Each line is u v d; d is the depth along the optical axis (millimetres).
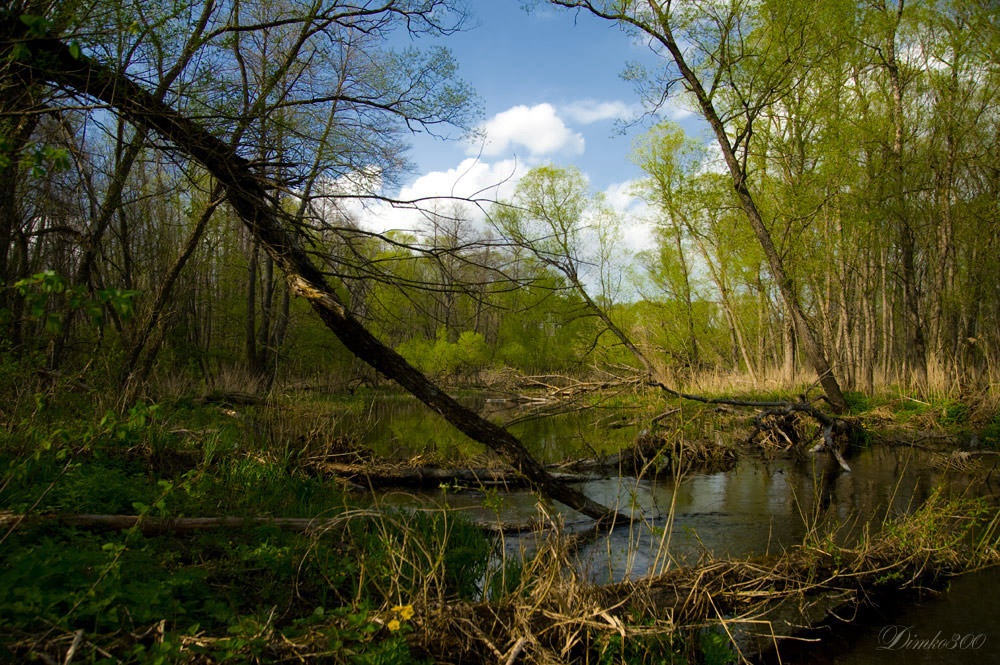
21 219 9688
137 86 5012
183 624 3070
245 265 18875
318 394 17609
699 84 12930
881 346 25297
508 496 8133
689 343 22625
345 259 5801
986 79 15305
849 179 15992
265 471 6965
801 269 17328
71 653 2146
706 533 6336
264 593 3723
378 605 3645
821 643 3967
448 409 5574
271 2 7590
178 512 4898
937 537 4965
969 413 13242
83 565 3072
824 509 7266
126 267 11891
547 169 18500
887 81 17109
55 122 6363
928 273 19688
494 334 32000
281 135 5699
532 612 3340
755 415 12344
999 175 15062
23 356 7051
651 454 10117
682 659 3455
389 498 7711
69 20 4414
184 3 5285
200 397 13539
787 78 12797
